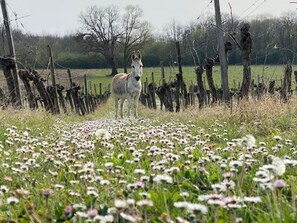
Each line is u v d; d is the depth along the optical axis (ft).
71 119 62.69
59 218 12.17
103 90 220.02
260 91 58.75
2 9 59.52
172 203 12.65
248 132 30.86
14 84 58.70
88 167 16.69
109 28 301.84
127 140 24.41
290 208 11.15
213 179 15.39
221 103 50.49
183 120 44.09
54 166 18.95
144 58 259.80
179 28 155.22
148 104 110.11
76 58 307.99
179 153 20.34
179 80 66.18
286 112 33.60
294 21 108.37
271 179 12.14
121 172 16.97
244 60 46.24
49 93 74.54
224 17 65.92
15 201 11.69
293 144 24.02
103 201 12.88
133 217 9.89
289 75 50.78
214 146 22.13
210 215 11.44
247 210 11.20
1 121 37.93
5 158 21.11
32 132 34.37
